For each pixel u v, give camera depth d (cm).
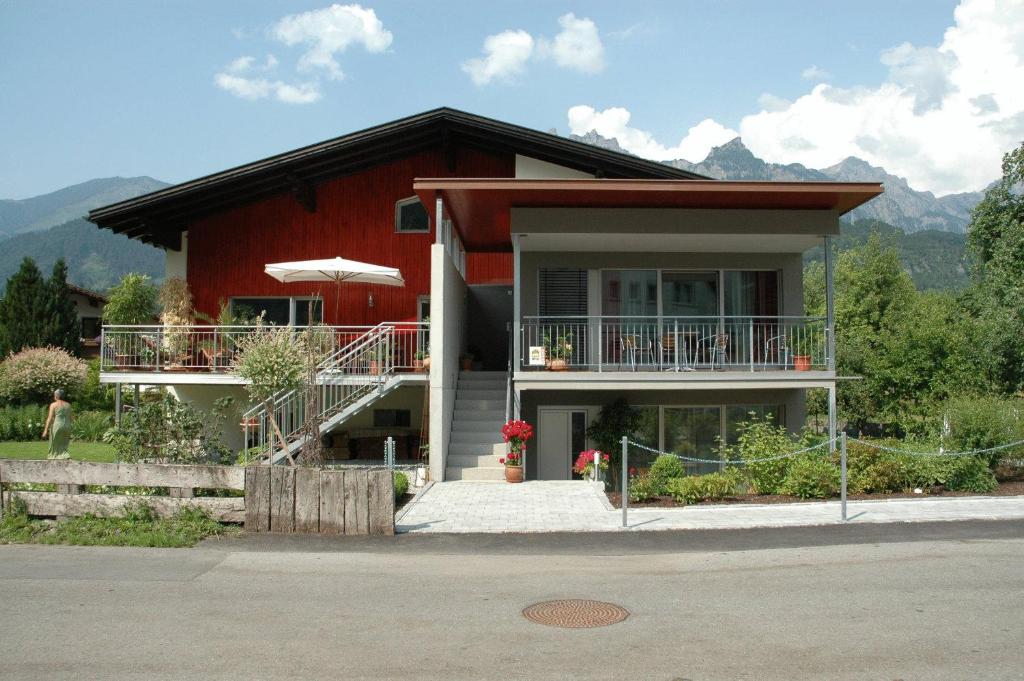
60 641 581
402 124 1833
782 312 1762
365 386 1580
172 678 508
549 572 797
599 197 1485
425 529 1016
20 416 2102
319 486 991
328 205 1997
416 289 1975
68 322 3328
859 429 3123
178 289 1928
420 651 559
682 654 554
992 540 953
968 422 1380
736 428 1752
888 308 4156
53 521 1017
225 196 1944
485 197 1495
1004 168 3156
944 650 563
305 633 600
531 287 1742
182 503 1008
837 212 1563
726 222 1549
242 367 1331
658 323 1591
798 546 922
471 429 1611
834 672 519
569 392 1733
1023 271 2894
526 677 509
